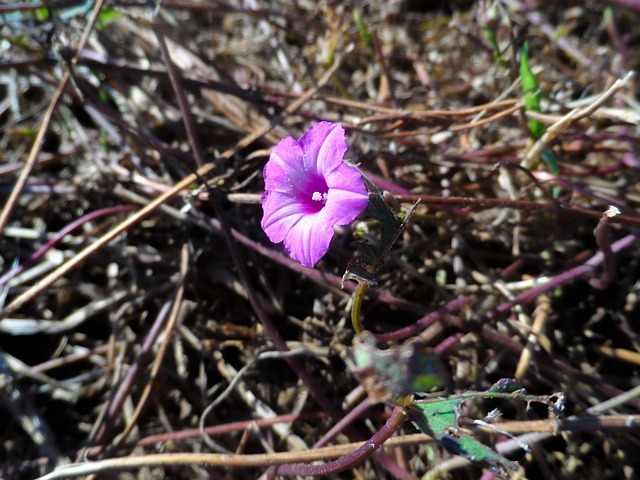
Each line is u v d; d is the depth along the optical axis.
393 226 0.11
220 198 0.16
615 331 0.16
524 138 0.19
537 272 0.17
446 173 0.18
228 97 0.19
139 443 0.15
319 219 0.11
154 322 0.17
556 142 0.18
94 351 0.17
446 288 0.17
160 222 0.18
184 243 0.17
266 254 0.16
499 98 0.18
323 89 0.21
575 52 0.22
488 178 0.17
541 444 0.14
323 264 0.17
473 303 0.16
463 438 0.11
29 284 0.18
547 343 0.15
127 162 0.19
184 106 0.17
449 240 0.17
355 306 0.12
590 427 0.13
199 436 0.15
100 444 0.15
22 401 0.16
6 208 0.17
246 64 0.22
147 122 0.21
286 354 0.15
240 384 0.16
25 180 0.17
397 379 0.10
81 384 0.17
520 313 0.15
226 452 0.15
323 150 0.12
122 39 0.23
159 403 0.16
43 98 0.22
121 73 0.19
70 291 0.18
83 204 0.19
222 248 0.17
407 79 0.22
